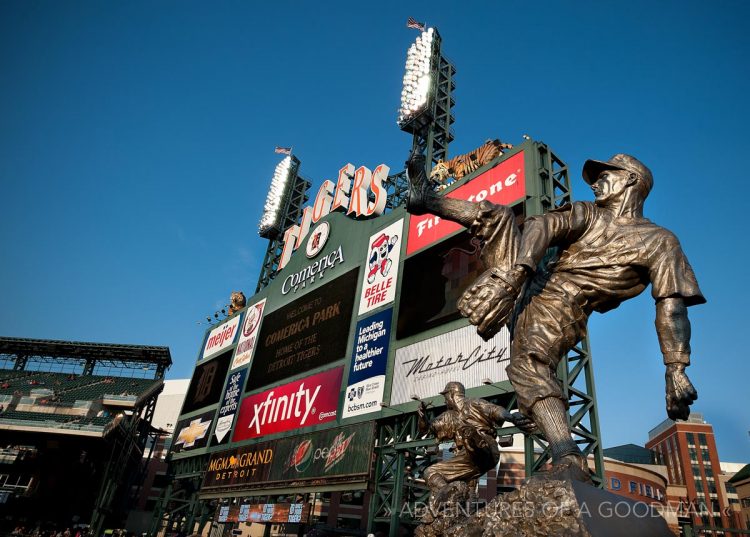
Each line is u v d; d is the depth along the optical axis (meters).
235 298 46.62
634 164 4.08
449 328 22.94
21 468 49.75
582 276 3.79
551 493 2.84
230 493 31.81
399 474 22.44
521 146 24.67
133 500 54.81
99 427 43.38
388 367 24.98
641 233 3.74
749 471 46.69
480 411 5.21
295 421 29.31
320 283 34.28
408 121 35.72
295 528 54.38
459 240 25.05
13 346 60.09
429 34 37.97
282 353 34.12
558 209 4.02
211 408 39.31
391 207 34.81
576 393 18.92
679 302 3.50
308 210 42.44
